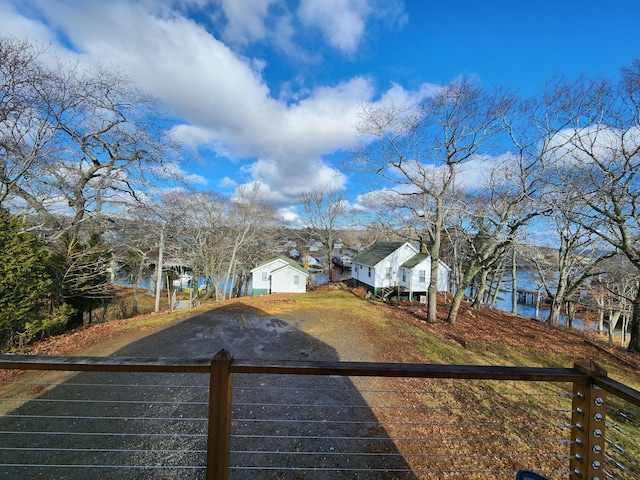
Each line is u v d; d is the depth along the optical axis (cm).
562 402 566
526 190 984
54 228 976
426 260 2275
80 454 372
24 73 793
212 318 1108
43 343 766
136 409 474
